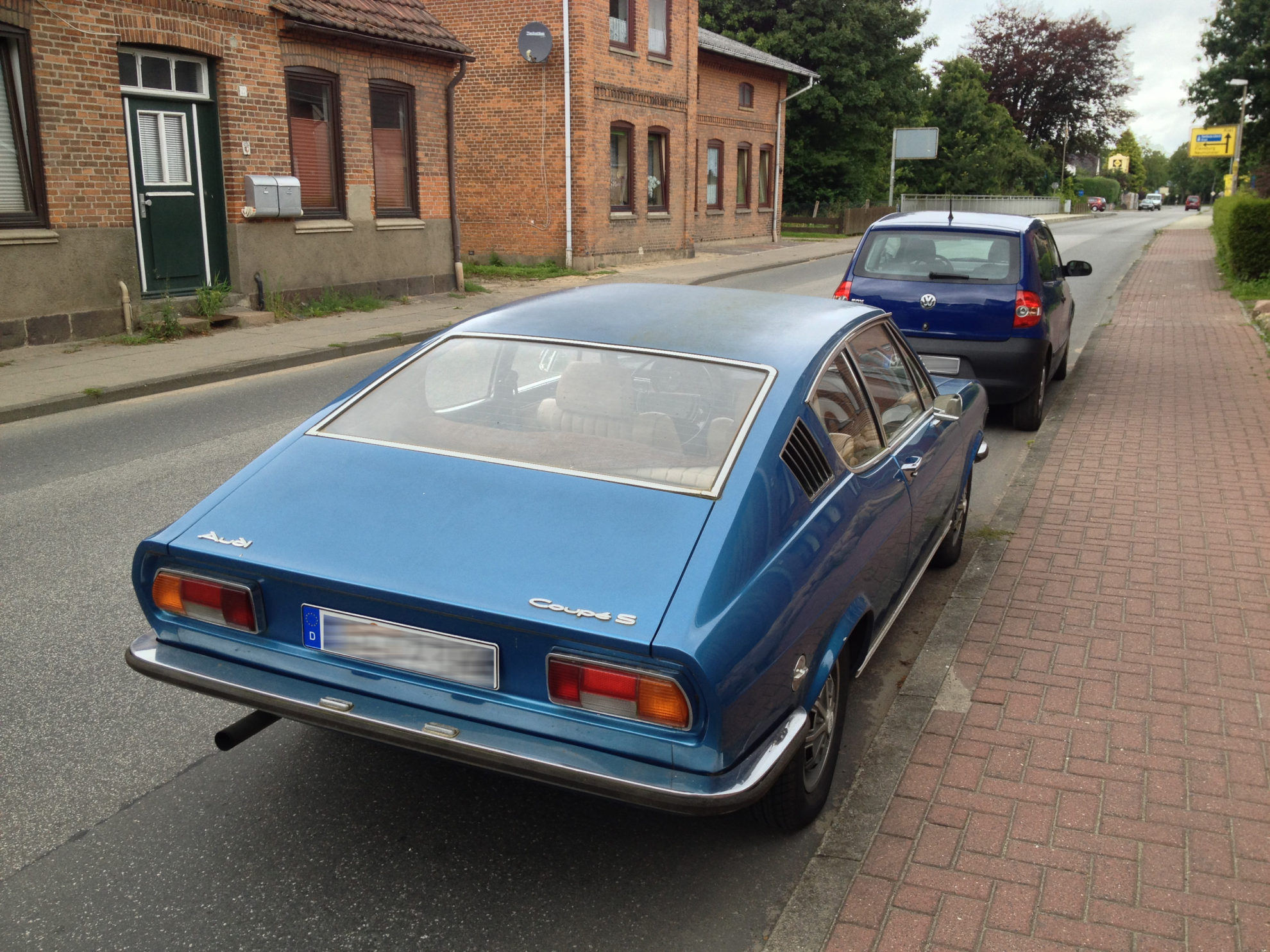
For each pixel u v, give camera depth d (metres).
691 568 2.65
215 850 3.16
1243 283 19.78
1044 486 7.04
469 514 2.91
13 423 8.91
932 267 8.54
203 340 12.49
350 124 15.43
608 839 3.26
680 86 25.83
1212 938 2.77
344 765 3.66
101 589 5.18
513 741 2.64
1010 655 4.50
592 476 3.00
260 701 2.88
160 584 3.01
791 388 3.26
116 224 12.24
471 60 17.17
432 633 2.71
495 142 23.14
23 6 11.03
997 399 8.45
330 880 3.03
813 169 43.69
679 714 2.49
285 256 14.59
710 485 2.90
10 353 11.32
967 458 5.42
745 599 2.66
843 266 26.17
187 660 3.02
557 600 2.61
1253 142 39.00
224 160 13.60
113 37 11.94
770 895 3.01
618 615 2.55
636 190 24.59
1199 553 5.72
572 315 3.77
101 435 8.48
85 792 3.46
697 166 29.97
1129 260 27.50
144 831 3.25
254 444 8.20
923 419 4.55
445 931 2.83
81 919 2.84
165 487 6.97
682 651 2.46
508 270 22.27
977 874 3.03
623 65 23.44
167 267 13.08
